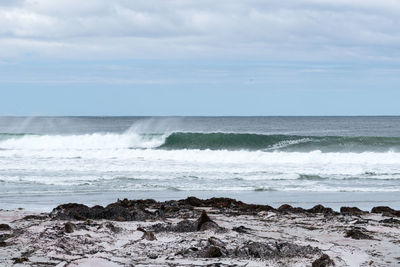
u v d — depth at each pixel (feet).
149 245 34.94
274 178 95.91
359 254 34.06
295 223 47.44
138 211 49.98
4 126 374.43
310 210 56.70
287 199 73.26
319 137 164.04
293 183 90.63
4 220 47.14
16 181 87.76
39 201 68.80
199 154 129.39
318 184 90.02
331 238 40.40
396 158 124.36
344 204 68.95
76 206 53.78
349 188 85.35
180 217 50.39
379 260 32.94
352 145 157.48
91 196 74.28
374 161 121.49
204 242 35.32
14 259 31.09
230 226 44.75
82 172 101.76
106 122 501.97
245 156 127.34
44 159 122.42
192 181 91.25
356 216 52.75
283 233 42.01
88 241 35.88
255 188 83.56
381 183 92.12
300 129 359.25
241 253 32.60
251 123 502.38
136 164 113.91
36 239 36.35
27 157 126.62
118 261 30.73
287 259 31.63
